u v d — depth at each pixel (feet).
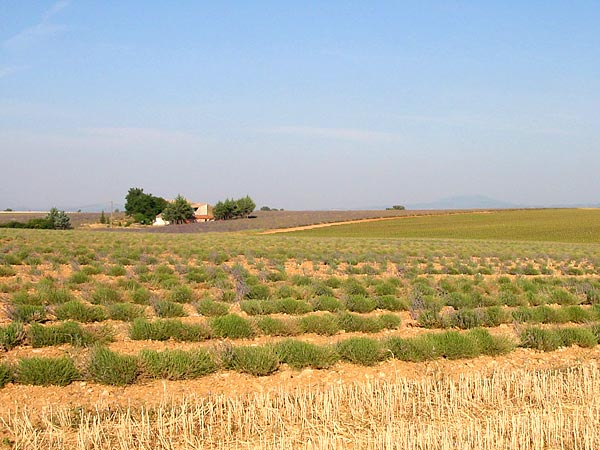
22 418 30.89
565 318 63.16
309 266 121.29
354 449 28.19
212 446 28.43
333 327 53.31
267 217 452.76
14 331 43.86
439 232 325.83
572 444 29.22
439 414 33.01
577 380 39.01
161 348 45.68
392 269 121.80
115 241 165.58
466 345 46.39
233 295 70.54
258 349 41.42
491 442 28.48
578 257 160.25
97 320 54.80
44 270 94.58
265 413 31.50
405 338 48.19
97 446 27.45
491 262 147.33
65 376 36.35
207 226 384.88
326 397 32.63
